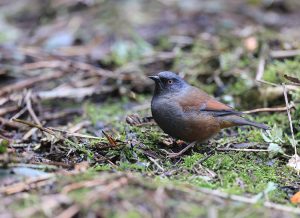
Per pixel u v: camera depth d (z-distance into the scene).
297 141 10.05
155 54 15.47
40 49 16.34
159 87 10.01
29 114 12.08
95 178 7.68
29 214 6.73
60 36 17.12
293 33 16.59
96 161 9.17
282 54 14.46
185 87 10.04
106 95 13.88
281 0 19.64
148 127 11.00
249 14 18.80
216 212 7.05
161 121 10.02
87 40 16.98
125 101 13.63
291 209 7.39
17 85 13.63
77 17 18.66
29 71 14.83
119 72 14.55
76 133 10.46
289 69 13.38
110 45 16.52
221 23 17.56
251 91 12.93
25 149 9.97
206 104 9.88
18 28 18.41
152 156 9.55
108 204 6.96
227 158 9.45
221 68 14.14
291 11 19.45
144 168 8.84
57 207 6.89
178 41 16.23
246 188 8.33
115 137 10.30
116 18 18.34
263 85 12.85
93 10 19.09
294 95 11.55
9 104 12.63
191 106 9.80
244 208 7.30
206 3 19.62
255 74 13.71
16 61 15.31
